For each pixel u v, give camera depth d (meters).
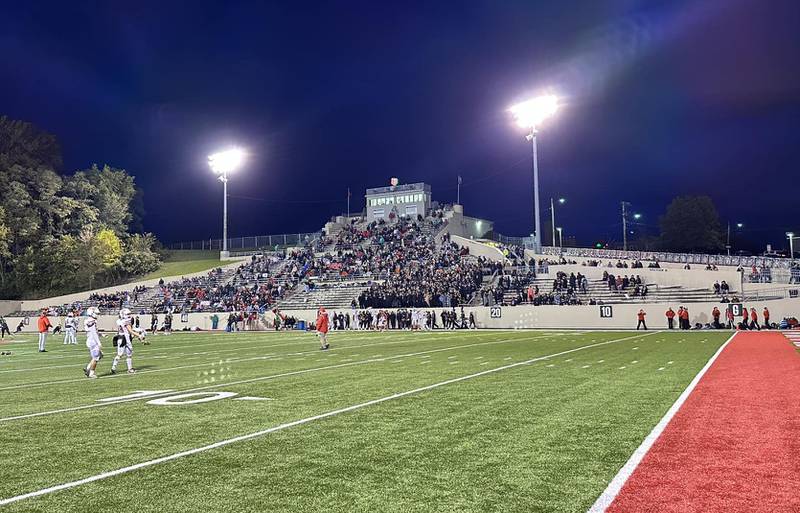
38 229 75.62
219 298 59.16
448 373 15.21
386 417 9.24
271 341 33.41
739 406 9.88
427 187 77.00
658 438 7.62
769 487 5.64
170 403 10.94
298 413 9.70
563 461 6.59
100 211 84.19
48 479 6.14
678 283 46.22
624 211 101.81
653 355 19.59
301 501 5.36
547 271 52.28
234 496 5.52
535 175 58.06
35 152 85.31
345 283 56.84
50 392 12.92
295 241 83.12
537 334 35.75
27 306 66.88
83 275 71.75
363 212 86.06
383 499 5.39
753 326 37.34
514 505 5.20
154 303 61.12
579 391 11.70
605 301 46.03
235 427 8.63
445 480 5.94
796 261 51.72
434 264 56.91
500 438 7.71
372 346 26.91
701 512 5.00
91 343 16.12
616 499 5.33
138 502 5.39
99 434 8.30
